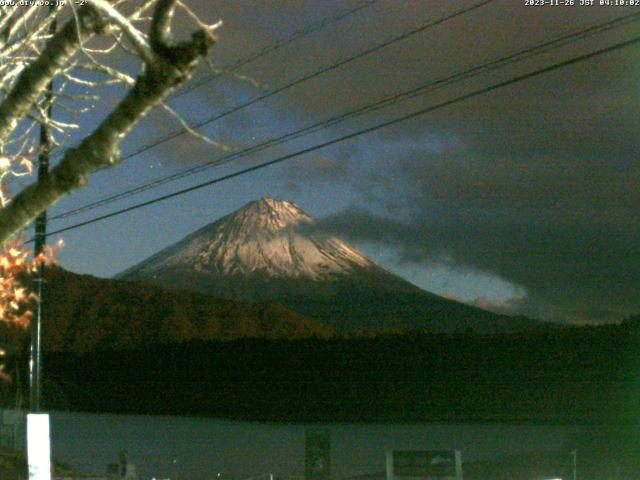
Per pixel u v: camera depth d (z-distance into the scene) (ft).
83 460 94.22
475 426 117.08
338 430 120.47
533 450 89.81
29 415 60.23
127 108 13.70
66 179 14.12
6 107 16.20
